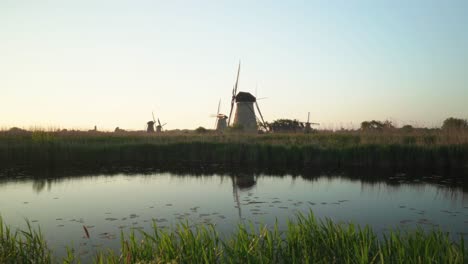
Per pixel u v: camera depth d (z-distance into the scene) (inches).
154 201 461.1
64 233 321.1
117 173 727.1
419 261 180.9
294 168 768.9
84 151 917.2
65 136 1144.2
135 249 209.8
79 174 711.1
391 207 415.5
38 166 824.9
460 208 409.4
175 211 403.2
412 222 344.5
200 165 834.2
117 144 1000.2
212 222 349.7
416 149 767.7
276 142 979.9
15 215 392.5
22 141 987.3
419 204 432.1
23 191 536.4
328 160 818.8
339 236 227.1
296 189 544.7
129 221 362.6
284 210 401.1
